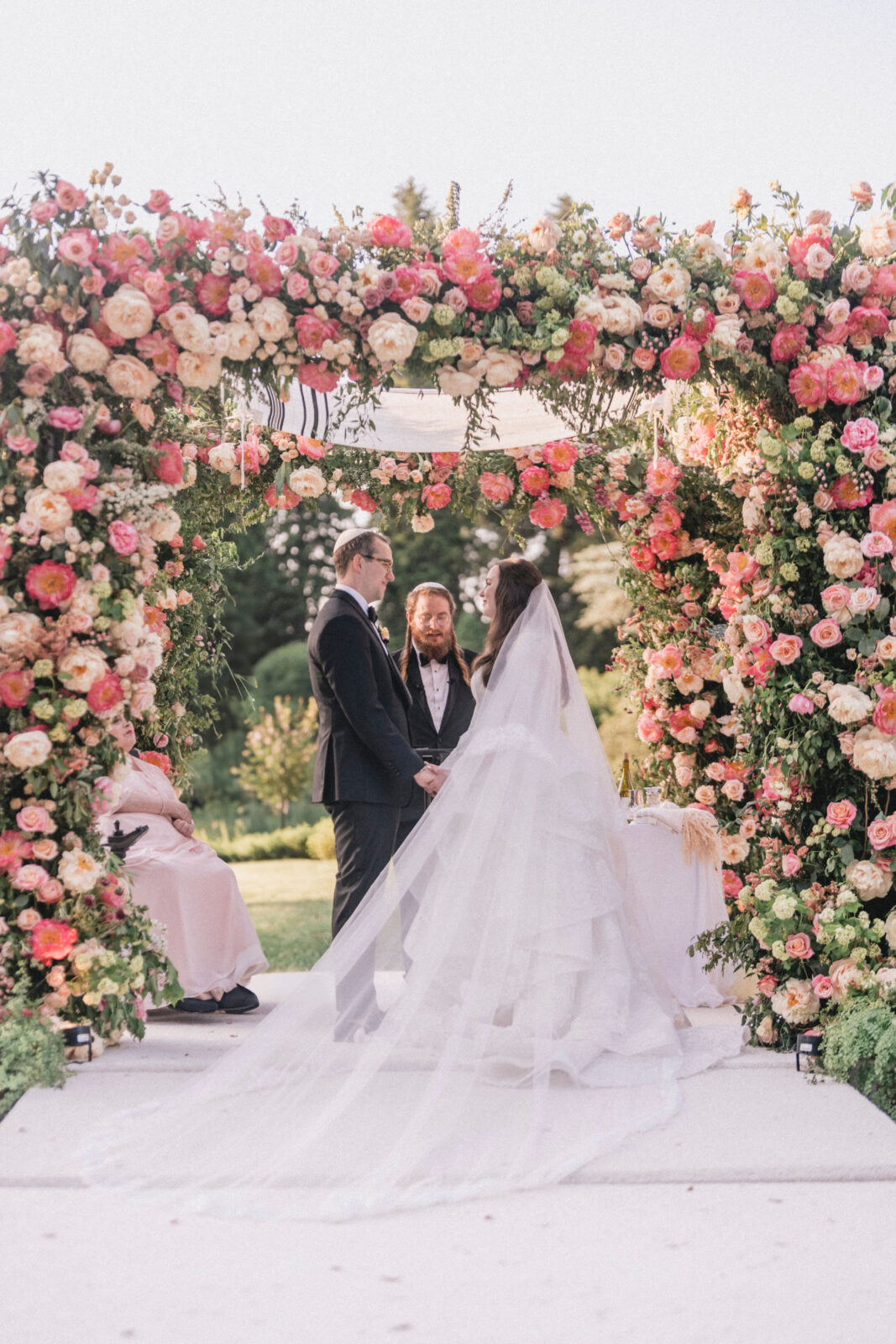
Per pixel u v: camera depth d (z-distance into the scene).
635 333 4.00
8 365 3.68
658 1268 2.38
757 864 4.38
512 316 3.89
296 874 12.22
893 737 3.96
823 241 4.11
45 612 3.77
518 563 4.26
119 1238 2.53
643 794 5.48
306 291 3.74
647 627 5.68
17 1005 3.63
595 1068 3.52
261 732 14.55
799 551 4.15
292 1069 3.35
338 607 4.51
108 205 3.70
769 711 4.16
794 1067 3.81
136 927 4.01
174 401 3.90
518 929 3.58
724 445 4.66
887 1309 2.22
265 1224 2.61
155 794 5.00
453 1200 2.72
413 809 5.23
